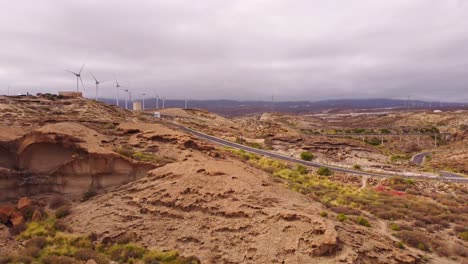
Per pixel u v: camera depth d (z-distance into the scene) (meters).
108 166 42.03
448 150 125.81
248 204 33.03
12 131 46.72
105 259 28.23
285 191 39.62
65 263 26.86
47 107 75.19
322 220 29.42
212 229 30.98
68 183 41.78
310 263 25.62
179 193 35.72
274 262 26.38
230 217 32.00
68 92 97.81
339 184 57.53
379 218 40.56
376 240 30.52
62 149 43.81
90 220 34.91
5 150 43.12
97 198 39.22
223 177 38.03
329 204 41.88
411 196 51.66
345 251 26.44
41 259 27.67
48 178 42.16
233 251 28.34
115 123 61.69
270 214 31.05
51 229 34.19
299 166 67.00
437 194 55.19
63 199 40.16
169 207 34.66
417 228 37.94
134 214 34.75
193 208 33.97
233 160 54.44
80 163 41.75
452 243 34.62
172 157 48.00
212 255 28.39
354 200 46.09
